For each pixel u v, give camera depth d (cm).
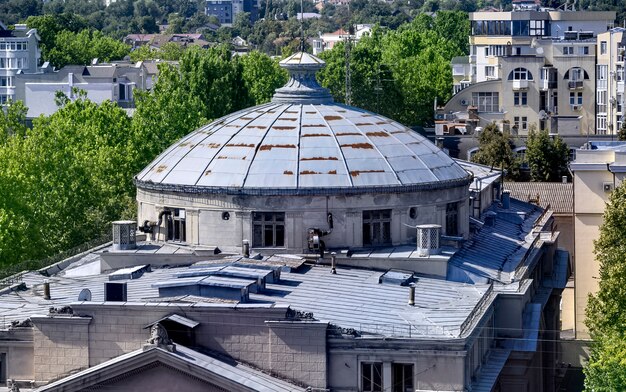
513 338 12988
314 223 13500
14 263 15825
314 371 11181
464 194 14300
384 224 13675
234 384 10875
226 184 13600
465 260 13738
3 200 16562
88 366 11375
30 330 11581
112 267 13738
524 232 16025
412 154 14075
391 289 12769
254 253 13475
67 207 17462
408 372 11238
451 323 11744
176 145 14538
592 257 16825
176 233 13938
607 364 12631
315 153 13788
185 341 11244
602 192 16712
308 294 12306
